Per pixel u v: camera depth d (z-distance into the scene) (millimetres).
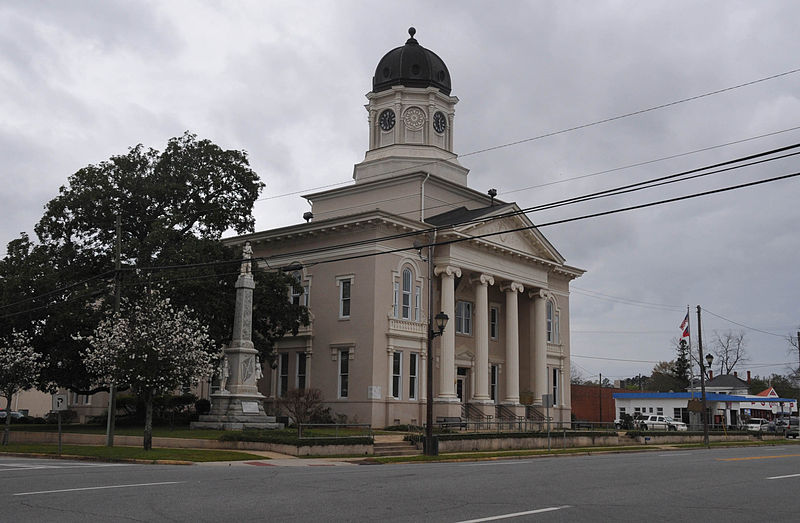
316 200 57219
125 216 42875
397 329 45625
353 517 11875
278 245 50156
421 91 55250
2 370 35562
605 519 11906
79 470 20844
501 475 19906
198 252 40344
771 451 38469
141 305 32688
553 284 59719
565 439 39656
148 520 11516
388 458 28125
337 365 45781
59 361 40375
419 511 12578
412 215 51312
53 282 40625
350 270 46219
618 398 80875
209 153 44469
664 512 12789
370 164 55062
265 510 12602
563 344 59281
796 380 117562
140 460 25656
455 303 50219
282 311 43312
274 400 48031
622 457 31297
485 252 50094
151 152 44625
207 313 39625
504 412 51062
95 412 58500
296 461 26531
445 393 46250
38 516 11859
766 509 13305
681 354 113688
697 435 50594
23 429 44031
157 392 30703
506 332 52406
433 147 54812
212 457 26562
